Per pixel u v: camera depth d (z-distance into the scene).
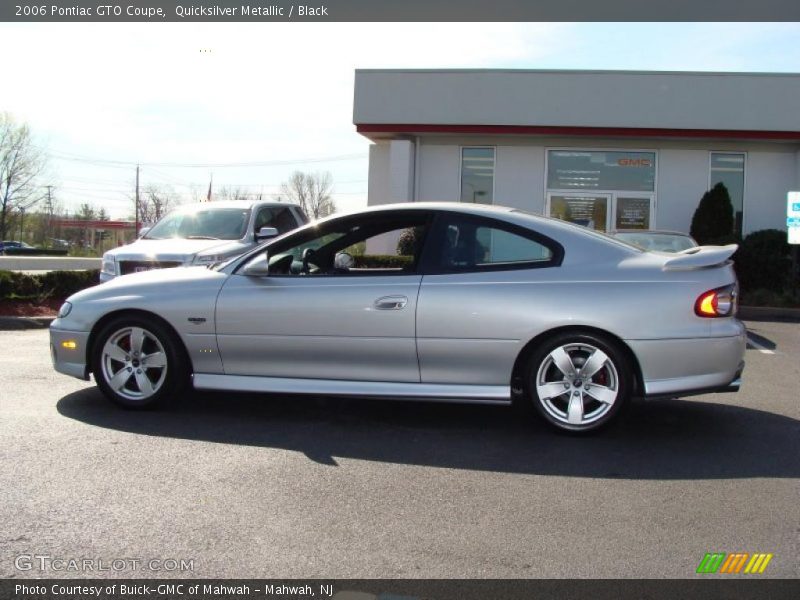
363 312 5.37
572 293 5.16
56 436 5.15
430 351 5.31
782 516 3.96
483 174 18.09
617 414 5.21
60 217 76.44
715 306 5.11
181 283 5.79
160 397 5.79
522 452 4.99
